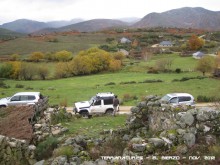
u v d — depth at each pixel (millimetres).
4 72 84688
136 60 113375
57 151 13875
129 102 37875
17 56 130000
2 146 14609
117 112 28109
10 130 17578
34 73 82188
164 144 12820
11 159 14656
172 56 120500
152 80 61312
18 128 17875
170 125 14289
